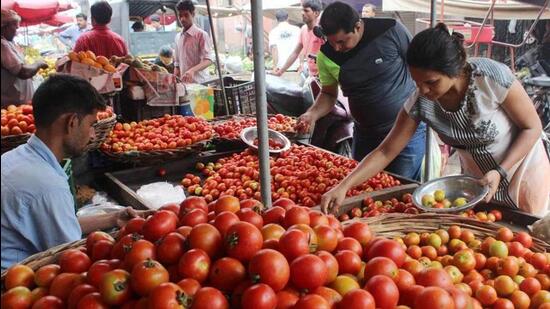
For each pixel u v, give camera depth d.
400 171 3.65
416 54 2.11
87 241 1.57
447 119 2.52
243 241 1.28
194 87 5.35
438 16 7.77
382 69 3.46
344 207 2.74
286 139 3.99
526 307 1.67
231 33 15.89
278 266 1.20
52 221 2.02
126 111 4.18
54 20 13.89
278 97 5.45
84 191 3.26
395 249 1.46
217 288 1.24
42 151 2.06
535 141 2.45
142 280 1.19
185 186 3.36
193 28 6.45
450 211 2.22
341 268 1.38
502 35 9.09
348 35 3.33
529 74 7.93
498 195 2.65
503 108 2.42
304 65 7.29
